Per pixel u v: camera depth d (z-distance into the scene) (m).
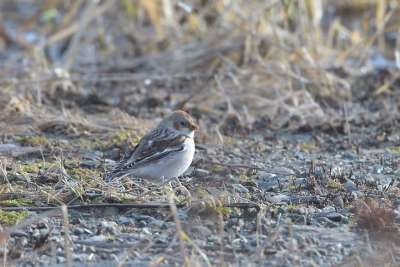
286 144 13.60
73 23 19.52
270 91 15.82
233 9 17.84
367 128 14.41
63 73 16.73
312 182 10.98
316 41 17.55
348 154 12.98
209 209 9.75
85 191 10.44
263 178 11.54
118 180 10.73
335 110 15.59
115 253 8.83
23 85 15.77
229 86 16.08
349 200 10.41
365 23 19.36
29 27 19.92
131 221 9.65
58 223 9.59
